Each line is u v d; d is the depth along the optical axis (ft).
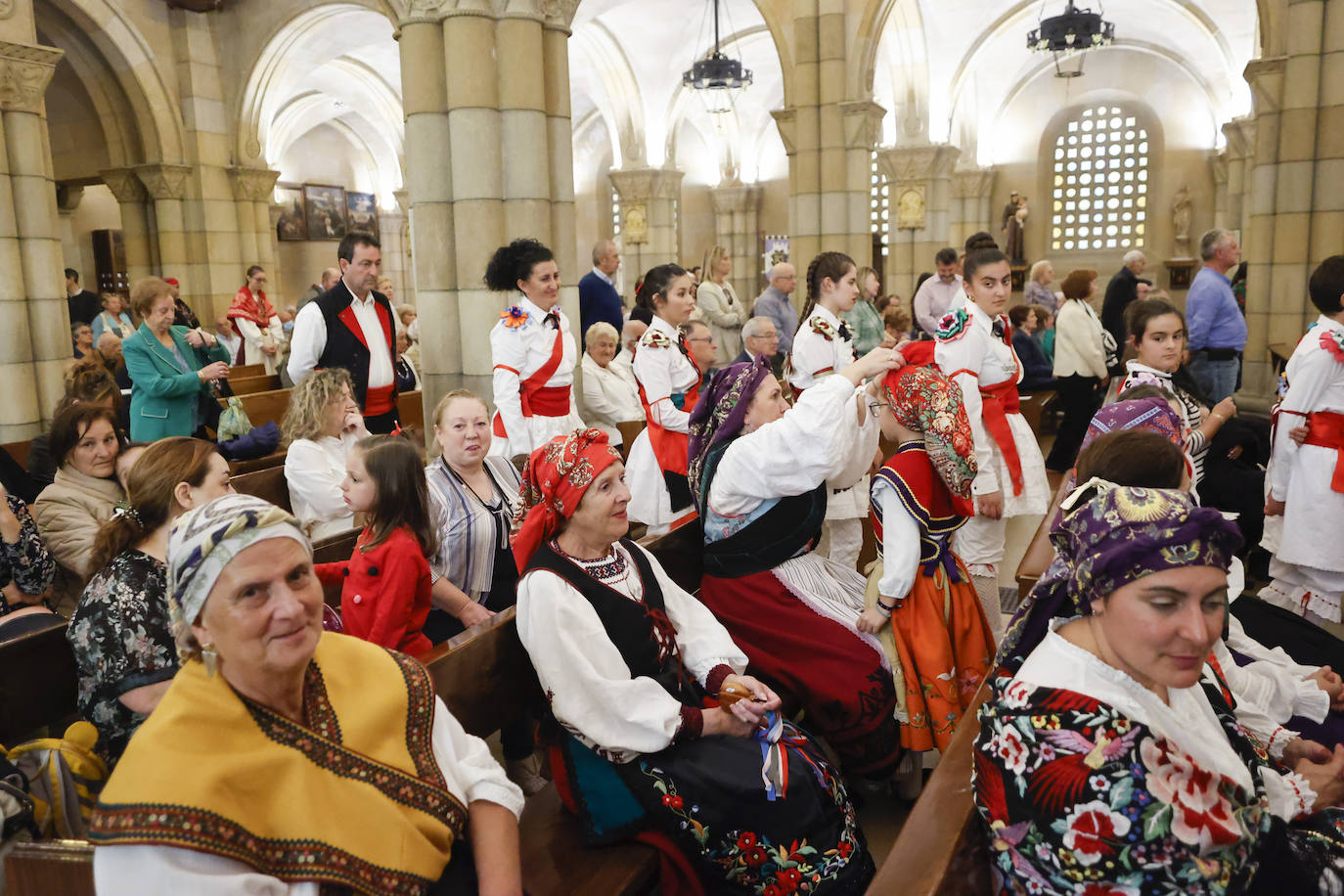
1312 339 12.76
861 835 7.73
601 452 7.70
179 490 7.38
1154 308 11.77
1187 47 62.08
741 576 9.86
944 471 9.04
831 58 35.83
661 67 61.36
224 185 44.16
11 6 25.17
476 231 20.67
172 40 42.11
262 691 5.07
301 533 5.12
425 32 20.31
